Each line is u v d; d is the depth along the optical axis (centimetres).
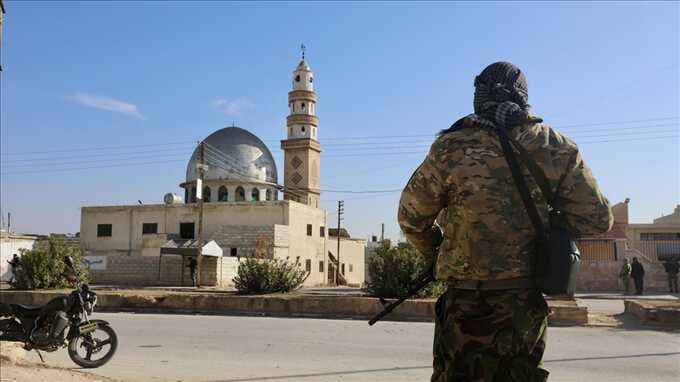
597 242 3288
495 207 287
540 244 284
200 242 3753
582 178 294
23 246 4675
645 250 3531
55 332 835
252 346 1049
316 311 1634
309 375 786
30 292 1997
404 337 1165
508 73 319
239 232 4447
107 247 4981
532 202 288
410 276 1662
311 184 6184
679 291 3019
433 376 301
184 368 838
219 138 5969
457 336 288
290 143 6209
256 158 5888
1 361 738
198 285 3719
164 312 1752
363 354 962
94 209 5056
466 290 291
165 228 4844
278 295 1866
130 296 1811
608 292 3012
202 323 1417
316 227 5156
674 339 1148
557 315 1388
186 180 5944
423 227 314
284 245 4528
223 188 5722
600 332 1258
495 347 278
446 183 300
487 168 292
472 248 287
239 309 1716
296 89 6344
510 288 282
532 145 296
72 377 688
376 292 1712
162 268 4106
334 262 5544
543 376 280
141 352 984
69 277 898
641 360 909
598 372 816
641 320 1418
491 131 300
